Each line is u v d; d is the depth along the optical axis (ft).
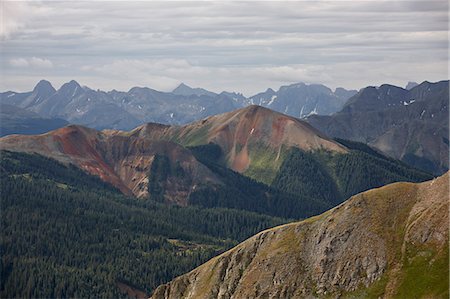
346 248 638.94
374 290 594.65
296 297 631.15
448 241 582.76
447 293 540.93
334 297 610.65
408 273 586.04
